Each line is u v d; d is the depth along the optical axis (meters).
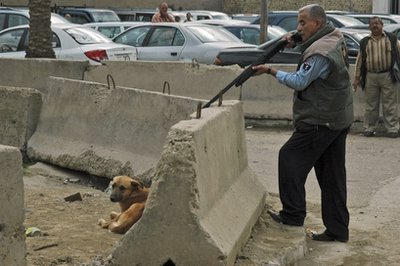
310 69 8.20
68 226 8.78
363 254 8.61
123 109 11.46
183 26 22.12
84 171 11.65
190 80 17.56
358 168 13.22
